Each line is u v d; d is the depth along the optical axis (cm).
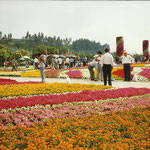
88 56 10262
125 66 1944
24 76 2406
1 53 6103
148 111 778
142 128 627
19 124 661
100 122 654
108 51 1425
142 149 492
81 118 728
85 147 502
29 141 528
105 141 528
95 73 2511
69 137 560
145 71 2545
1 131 600
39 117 716
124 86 1591
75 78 2230
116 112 799
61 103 902
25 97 1005
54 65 3825
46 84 1388
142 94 1138
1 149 489
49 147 507
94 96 1028
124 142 535
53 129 591
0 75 2575
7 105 822
